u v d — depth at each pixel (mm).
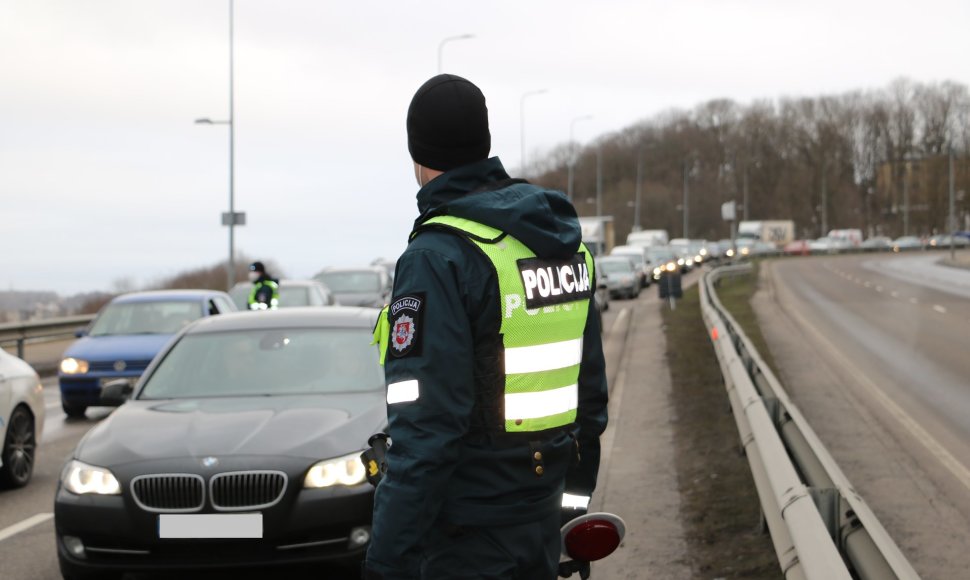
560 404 2543
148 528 5281
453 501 2406
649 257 49656
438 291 2354
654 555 5938
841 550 4180
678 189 116938
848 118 127875
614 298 36469
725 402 11648
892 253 98938
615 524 2764
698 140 127625
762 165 128250
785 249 90875
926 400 11703
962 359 15766
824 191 126250
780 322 23328
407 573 2326
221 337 6980
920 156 125500
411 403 2305
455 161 2541
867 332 20656
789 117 129250
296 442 5555
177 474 5328
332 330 7043
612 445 9508
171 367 6762
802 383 13227
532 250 2494
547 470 2482
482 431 2428
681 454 8898
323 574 5895
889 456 8594
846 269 59250
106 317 13836
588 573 2881
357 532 5461
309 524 5328
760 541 6027
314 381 6578
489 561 2406
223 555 5312
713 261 74938
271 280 17688
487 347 2430
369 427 5879
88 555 5418
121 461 5438
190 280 39250
